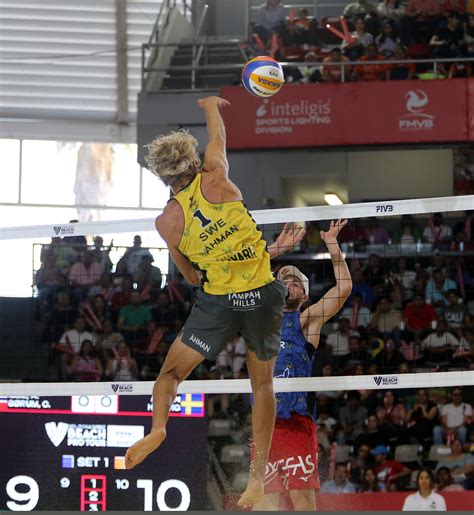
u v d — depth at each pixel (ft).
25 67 60.03
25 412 30.01
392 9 54.85
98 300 39.58
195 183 15.46
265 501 21.54
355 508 31.22
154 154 15.39
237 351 36.35
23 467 29.81
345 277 21.39
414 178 52.44
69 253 41.34
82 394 21.91
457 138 46.16
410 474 35.35
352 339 39.55
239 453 34.32
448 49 51.80
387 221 47.21
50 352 37.86
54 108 61.21
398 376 20.54
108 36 59.52
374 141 46.55
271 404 15.98
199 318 15.53
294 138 47.14
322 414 36.99
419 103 46.55
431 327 39.14
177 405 29.66
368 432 36.47
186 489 29.48
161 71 56.08
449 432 36.40
